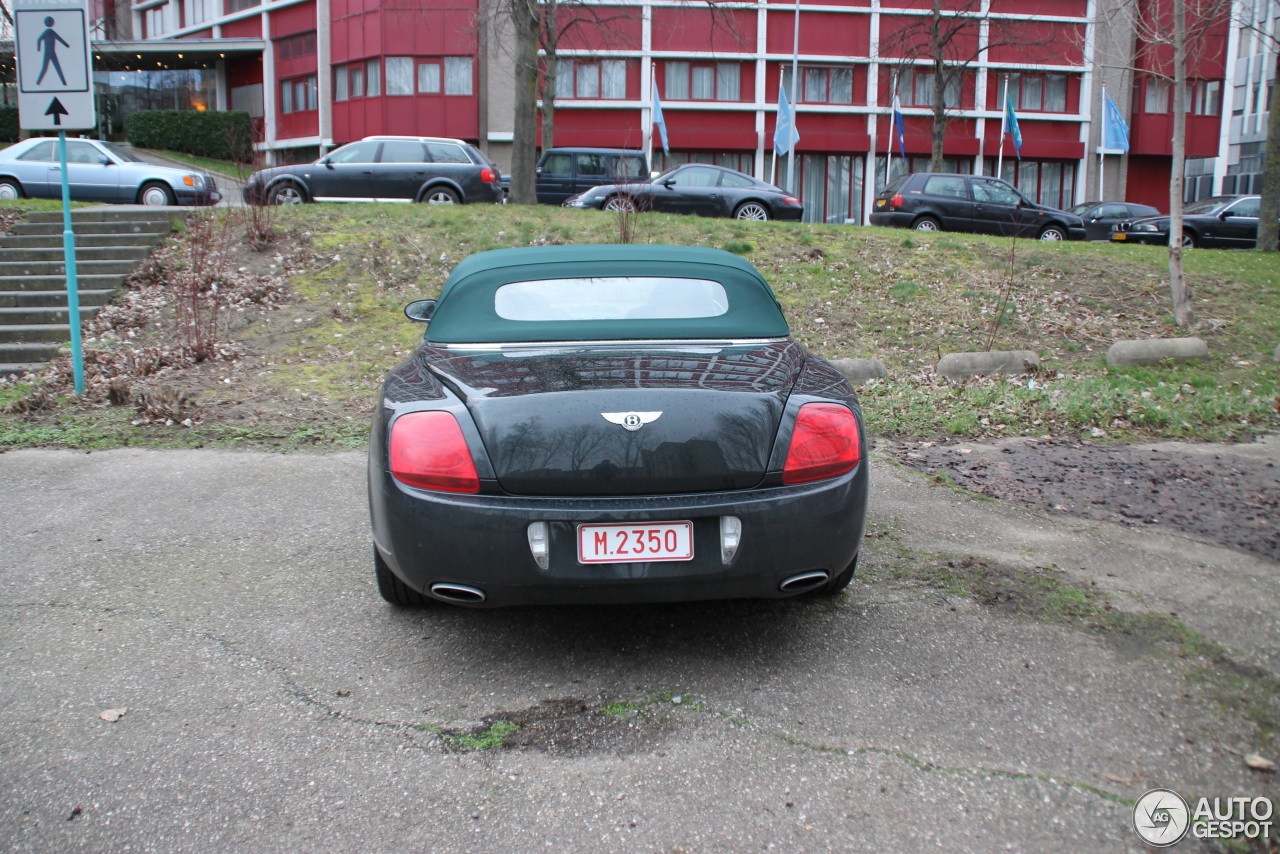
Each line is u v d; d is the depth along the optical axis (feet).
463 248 39.88
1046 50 121.90
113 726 9.11
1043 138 126.62
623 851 7.27
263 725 9.16
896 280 39.09
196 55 131.64
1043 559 13.60
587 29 118.42
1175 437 21.90
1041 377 28.84
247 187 43.52
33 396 24.34
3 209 42.91
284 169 55.01
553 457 9.42
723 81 122.31
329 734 9.00
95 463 19.48
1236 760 8.43
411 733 9.04
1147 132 126.00
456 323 12.21
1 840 7.38
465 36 103.45
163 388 24.64
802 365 11.41
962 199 62.85
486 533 9.41
